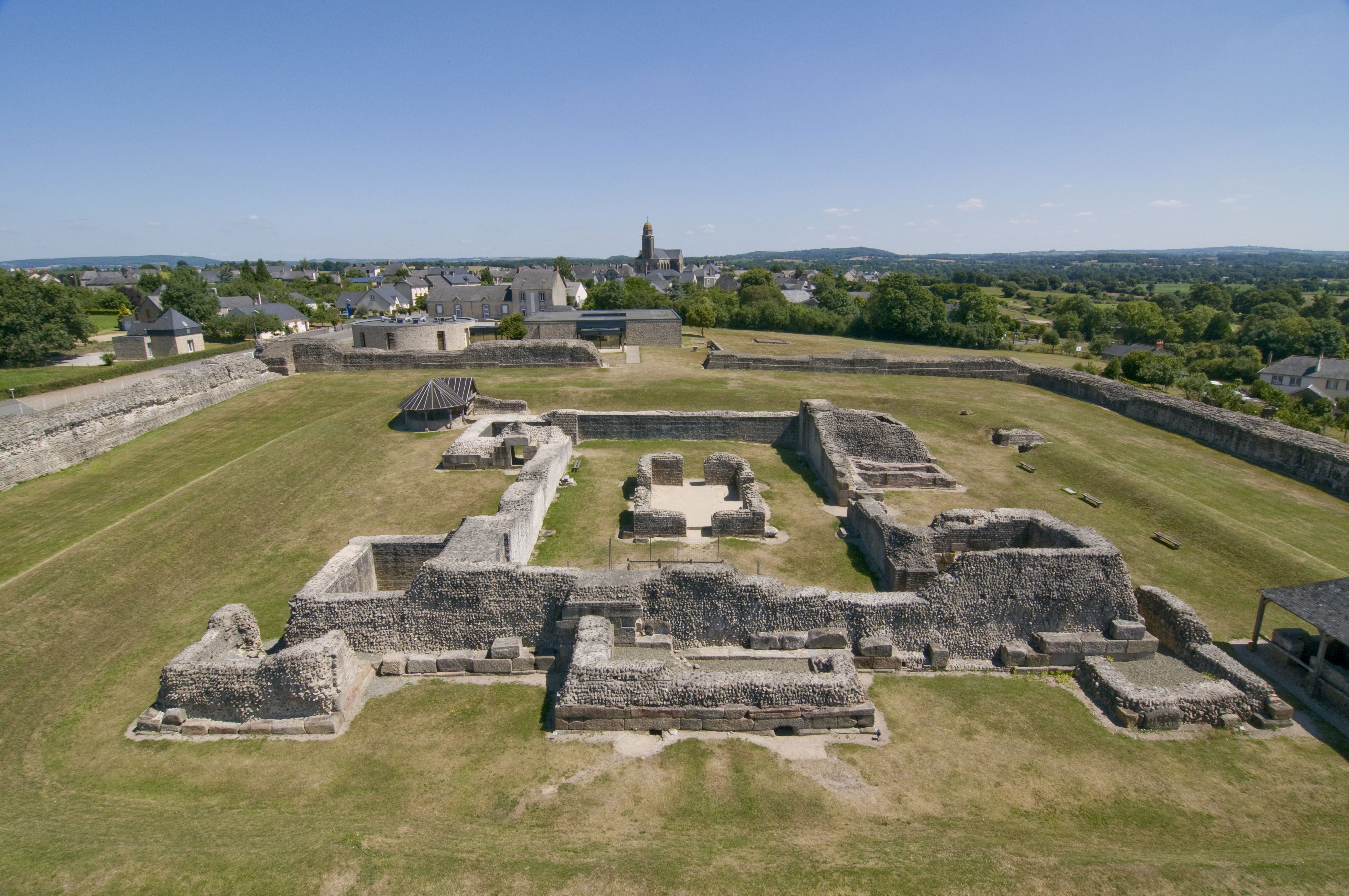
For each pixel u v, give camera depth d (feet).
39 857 40.93
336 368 184.65
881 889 38.65
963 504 104.78
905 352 242.37
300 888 38.55
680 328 230.07
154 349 233.14
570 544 89.15
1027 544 81.30
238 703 56.34
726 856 41.39
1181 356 317.22
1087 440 133.90
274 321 312.50
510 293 362.53
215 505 100.22
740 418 134.51
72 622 72.49
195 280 310.86
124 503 101.60
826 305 391.24
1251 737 55.57
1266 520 99.50
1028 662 64.08
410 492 107.24
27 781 50.83
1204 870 40.37
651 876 39.32
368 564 76.02
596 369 186.19
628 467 119.34
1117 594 65.82
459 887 38.65
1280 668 65.36
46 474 111.45
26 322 216.13
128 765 52.16
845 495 102.63
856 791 48.88
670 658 62.54
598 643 58.80
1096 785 49.78
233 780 50.19
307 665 55.62
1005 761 52.06
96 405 124.36
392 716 57.26
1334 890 38.93
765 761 51.83
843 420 121.08
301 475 112.47
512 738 54.49
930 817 46.50
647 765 51.42
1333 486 110.32
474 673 63.10
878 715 57.26
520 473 97.09
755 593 64.08
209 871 39.58
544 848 42.22
